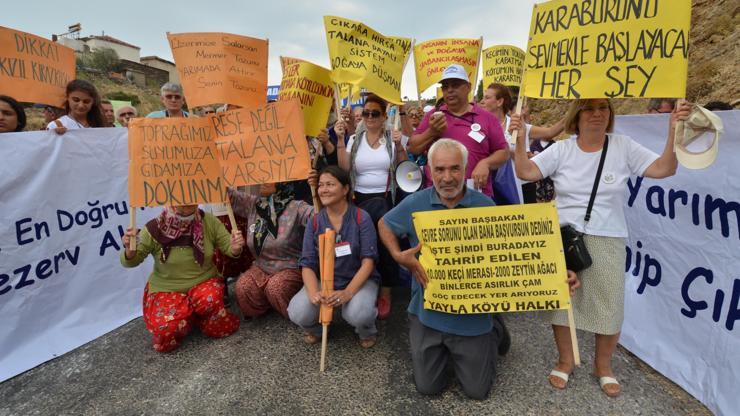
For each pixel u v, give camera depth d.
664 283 2.85
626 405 2.37
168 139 2.96
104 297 3.57
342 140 3.68
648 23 2.14
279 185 3.42
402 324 3.41
